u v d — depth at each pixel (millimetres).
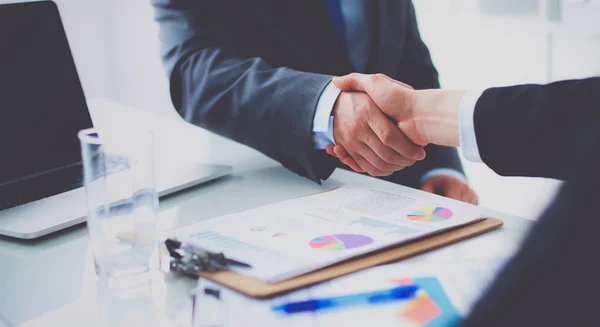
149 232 723
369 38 1362
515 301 393
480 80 2887
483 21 2879
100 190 705
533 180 2584
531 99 794
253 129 1090
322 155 1034
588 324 374
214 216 881
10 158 994
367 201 890
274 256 705
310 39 1313
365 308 610
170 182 972
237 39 1256
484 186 2602
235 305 627
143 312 629
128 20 2877
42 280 710
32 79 1043
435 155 1267
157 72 2994
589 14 2488
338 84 1039
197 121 1187
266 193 973
